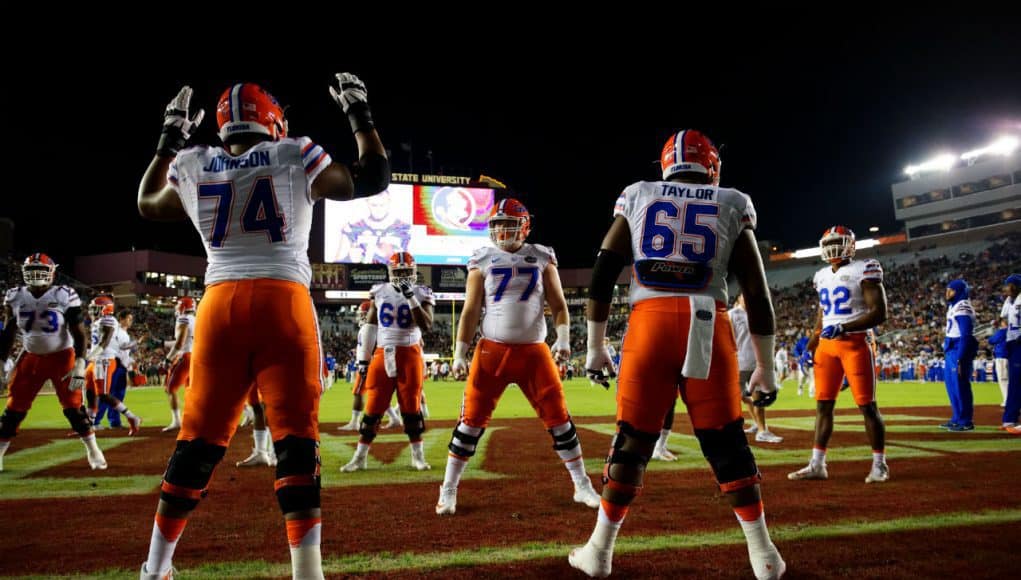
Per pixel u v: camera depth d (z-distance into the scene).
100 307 9.64
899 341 37.12
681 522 3.95
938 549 3.33
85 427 6.21
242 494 4.95
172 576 2.77
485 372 4.53
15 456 7.11
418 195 38.66
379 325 6.30
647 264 2.97
